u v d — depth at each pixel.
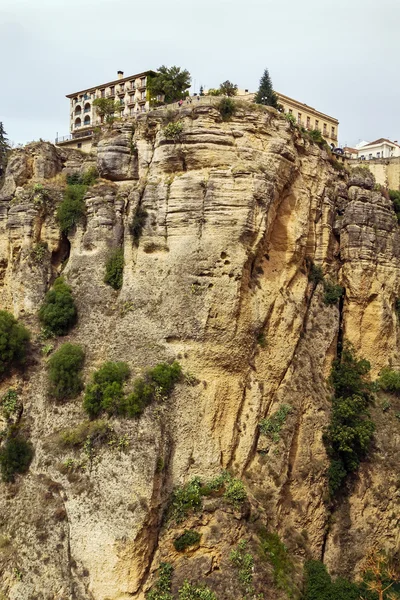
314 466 48.66
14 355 46.75
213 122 46.50
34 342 48.12
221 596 38.56
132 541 37.69
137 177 50.62
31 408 45.41
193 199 45.28
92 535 38.12
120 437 40.28
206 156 45.97
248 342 45.84
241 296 45.09
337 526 49.31
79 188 52.44
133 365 43.47
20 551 38.56
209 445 43.03
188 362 43.53
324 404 50.56
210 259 44.22
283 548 43.00
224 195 44.91
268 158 47.00
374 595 44.66
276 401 48.06
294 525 46.78
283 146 47.69
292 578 42.09
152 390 41.91
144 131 50.00
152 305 45.22
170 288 44.81
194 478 41.88
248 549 40.84
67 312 48.12
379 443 53.31
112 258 48.66
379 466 52.28
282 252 50.00
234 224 44.62
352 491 50.59
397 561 50.72
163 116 49.25
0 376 46.47
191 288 44.25
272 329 47.94
